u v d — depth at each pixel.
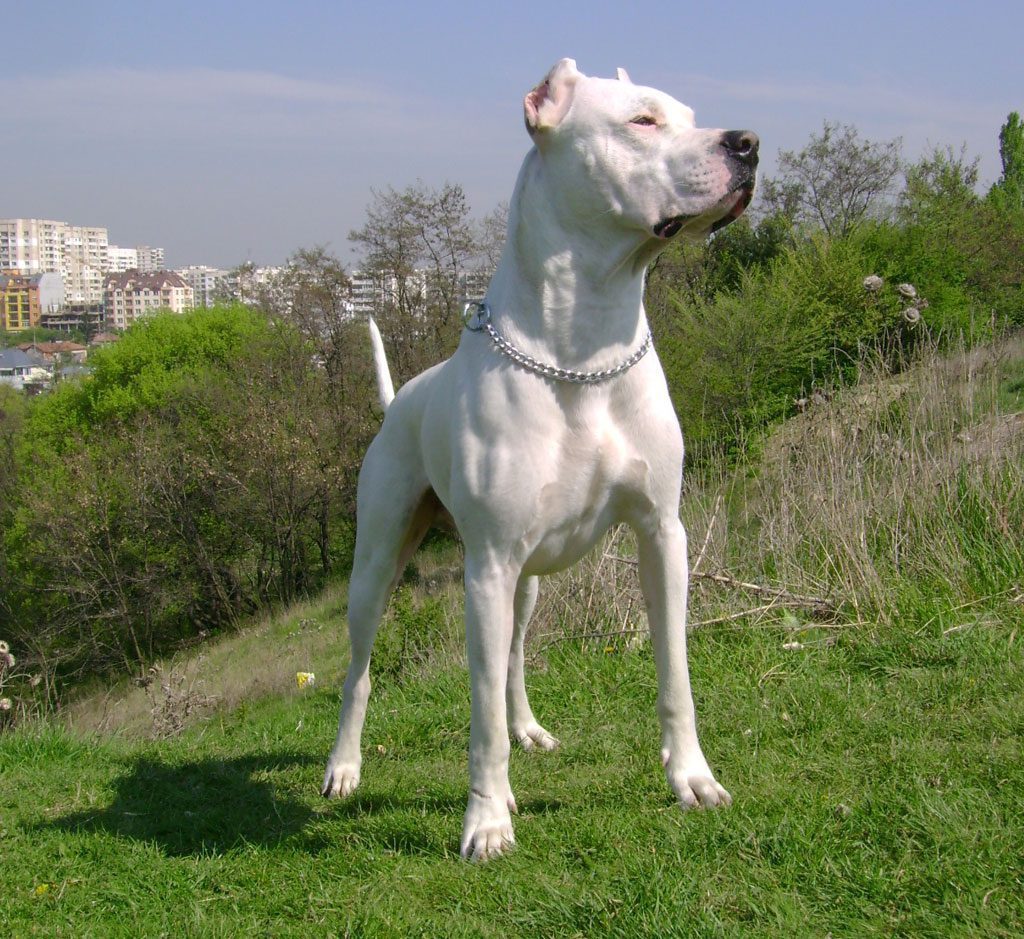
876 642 4.97
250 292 28.33
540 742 4.48
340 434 24.58
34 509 25.25
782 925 2.52
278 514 24.64
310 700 8.54
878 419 6.66
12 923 3.15
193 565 25.56
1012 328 14.12
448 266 24.64
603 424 3.28
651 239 3.20
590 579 6.34
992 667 4.39
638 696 5.00
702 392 14.62
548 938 2.65
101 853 3.70
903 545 5.84
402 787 4.17
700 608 5.87
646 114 3.14
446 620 7.80
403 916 2.85
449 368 3.58
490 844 3.20
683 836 3.04
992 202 24.45
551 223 3.22
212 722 7.95
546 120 3.20
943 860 2.73
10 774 4.88
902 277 15.61
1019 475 5.84
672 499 3.45
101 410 30.86
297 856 3.48
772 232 23.47
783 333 14.70
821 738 3.92
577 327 3.22
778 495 6.58
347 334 25.20
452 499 3.39
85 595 25.05
